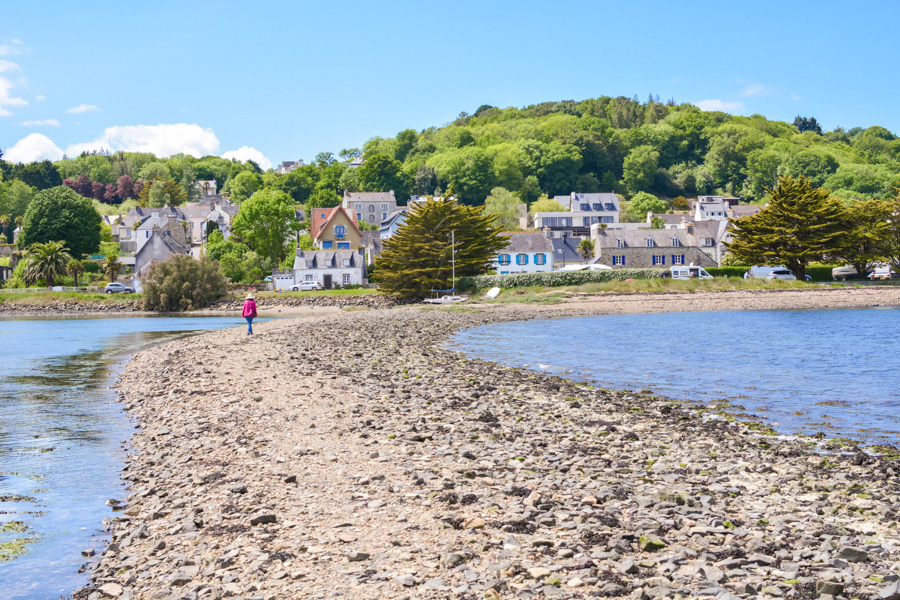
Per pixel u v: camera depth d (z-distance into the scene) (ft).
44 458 42.60
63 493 35.17
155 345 123.75
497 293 247.50
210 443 43.52
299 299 281.33
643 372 78.38
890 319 154.71
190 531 27.71
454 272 260.83
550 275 264.72
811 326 138.10
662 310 194.90
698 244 367.45
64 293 295.69
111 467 40.42
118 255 418.72
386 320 164.25
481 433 45.57
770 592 20.71
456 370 79.05
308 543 25.48
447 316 179.73
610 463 37.42
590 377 74.95
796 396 62.54
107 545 27.71
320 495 31.58
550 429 47.52
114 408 60.90
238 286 315.17
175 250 361.92
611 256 350.64
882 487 33.35
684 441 44.32
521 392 63.82
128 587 22.77
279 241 348.79
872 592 20.76
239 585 21.91
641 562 23.06
